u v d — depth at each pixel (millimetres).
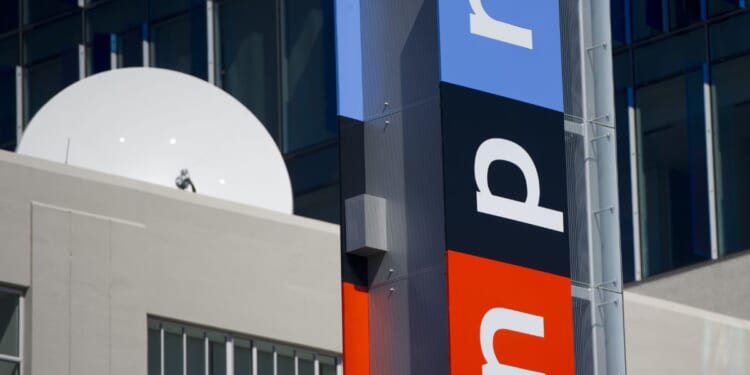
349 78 26594
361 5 26891
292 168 62375
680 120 61250
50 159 40844
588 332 27641
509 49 26812
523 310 25953
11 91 69812
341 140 26312
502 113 26484
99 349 37531
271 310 39844
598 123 28453
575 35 28734
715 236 60125
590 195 28188
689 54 61531
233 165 41875
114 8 68062
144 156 41062
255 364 39531
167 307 38594
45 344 37000
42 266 37344
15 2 70688
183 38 66062
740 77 60469
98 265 37938
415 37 26500
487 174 26125
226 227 39750
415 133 26188
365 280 26078
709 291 59688
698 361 45344
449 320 25328
